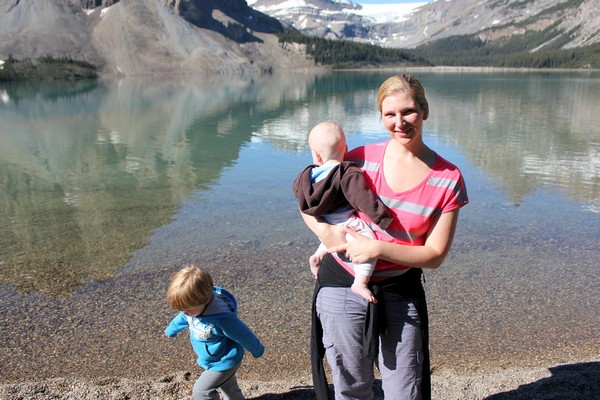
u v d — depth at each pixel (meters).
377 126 24.58
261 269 6.70
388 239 2.46
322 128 2.60
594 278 6.36
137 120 27.70
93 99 43.16
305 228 8.48
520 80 75.31
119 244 7.75
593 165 14.29
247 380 4.14
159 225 8.75
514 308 5.57
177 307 2.83
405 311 2.46
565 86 57.81
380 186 2.46
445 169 2.38
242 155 16.77
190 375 4.10
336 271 2.55
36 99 43.31
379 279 2.46
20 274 6.59
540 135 20.64
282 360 4.53
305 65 148.38
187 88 60.28
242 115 30.12
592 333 5.00
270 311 5.50
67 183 12.75
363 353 2.53
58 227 8.72
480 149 17.30
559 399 3.52
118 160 16.17
